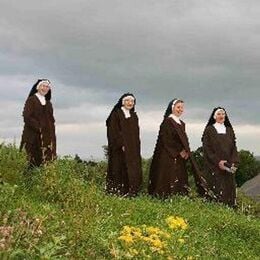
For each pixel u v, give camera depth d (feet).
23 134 54.54
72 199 41.06
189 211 48.37
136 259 27.66
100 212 38.68
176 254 30.17
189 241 36.94
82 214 32.53
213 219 47.29
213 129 63.21
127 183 60.70
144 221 40.55
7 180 42.65
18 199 36.81
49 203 39.68
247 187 113.39
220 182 62.13
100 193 47.50
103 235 29.73
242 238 45.60
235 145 63.72
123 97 61.62
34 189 42.93
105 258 27.84
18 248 23.72
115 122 61.05
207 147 63.00
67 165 47.55
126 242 28.25
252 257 41.16
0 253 22.74
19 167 44.73
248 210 61.46
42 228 27.30
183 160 61.67
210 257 36.86
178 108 62.28
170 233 33.47
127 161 60.49
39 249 23.99
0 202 33.27
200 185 61.82
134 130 61.36
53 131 55.62
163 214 44.19
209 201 59.57
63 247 26.11
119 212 41.70
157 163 61.57
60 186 43.19
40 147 54.49
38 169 46.06
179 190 61.05
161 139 61.62
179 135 61.16
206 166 62.90
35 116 54.60
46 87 55.57
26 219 28.63
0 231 24.49
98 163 62.54
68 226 29.94
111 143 61.11
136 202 47.80
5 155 44.70
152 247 28.55
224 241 43.04
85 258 26.96
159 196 60.64
